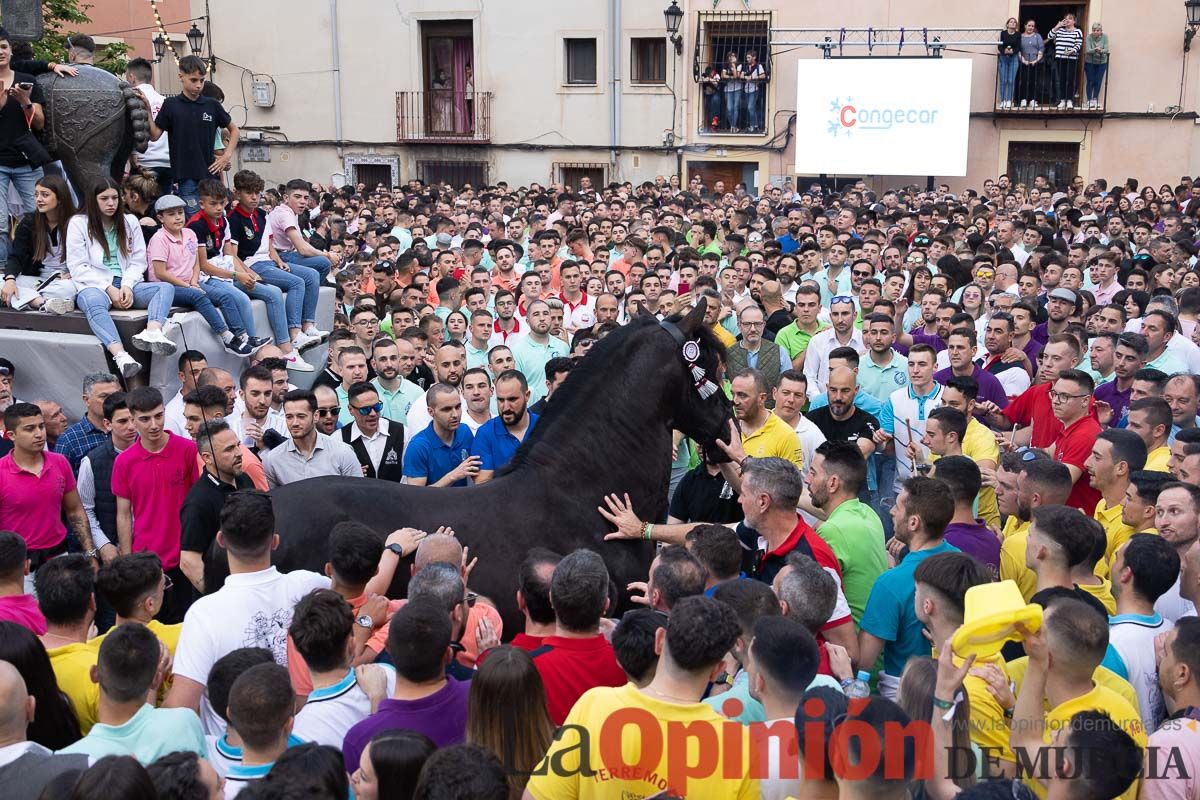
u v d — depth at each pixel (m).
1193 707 3.88
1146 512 5.48
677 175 26.69
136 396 6.13
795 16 25.69
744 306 10.55
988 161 25.77
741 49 26.12
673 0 25.47
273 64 27.91
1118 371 7.93
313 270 9.81
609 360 5.51
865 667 4.93
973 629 3.55
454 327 9.94
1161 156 25.03
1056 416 7.14
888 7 25.34
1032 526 4.70
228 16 27.88
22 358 7.69
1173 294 11.42
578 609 4.10
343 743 3.75
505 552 5.08
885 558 5.52
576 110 26.88
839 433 7.79
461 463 6.89
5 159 8.34
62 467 6.56
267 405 6.96
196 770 3.20
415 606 3.81
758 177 26.33
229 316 8.41
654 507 5.56
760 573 5.32
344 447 6.83
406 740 3.33
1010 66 25.06
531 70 26.95
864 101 24.52
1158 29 24.70
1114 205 19.92
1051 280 11.50
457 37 27.50
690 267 12.05
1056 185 25.48
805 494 7.12
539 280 11.07
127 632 3.79
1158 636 4.31
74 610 4.41
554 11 26.59
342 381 8.25
